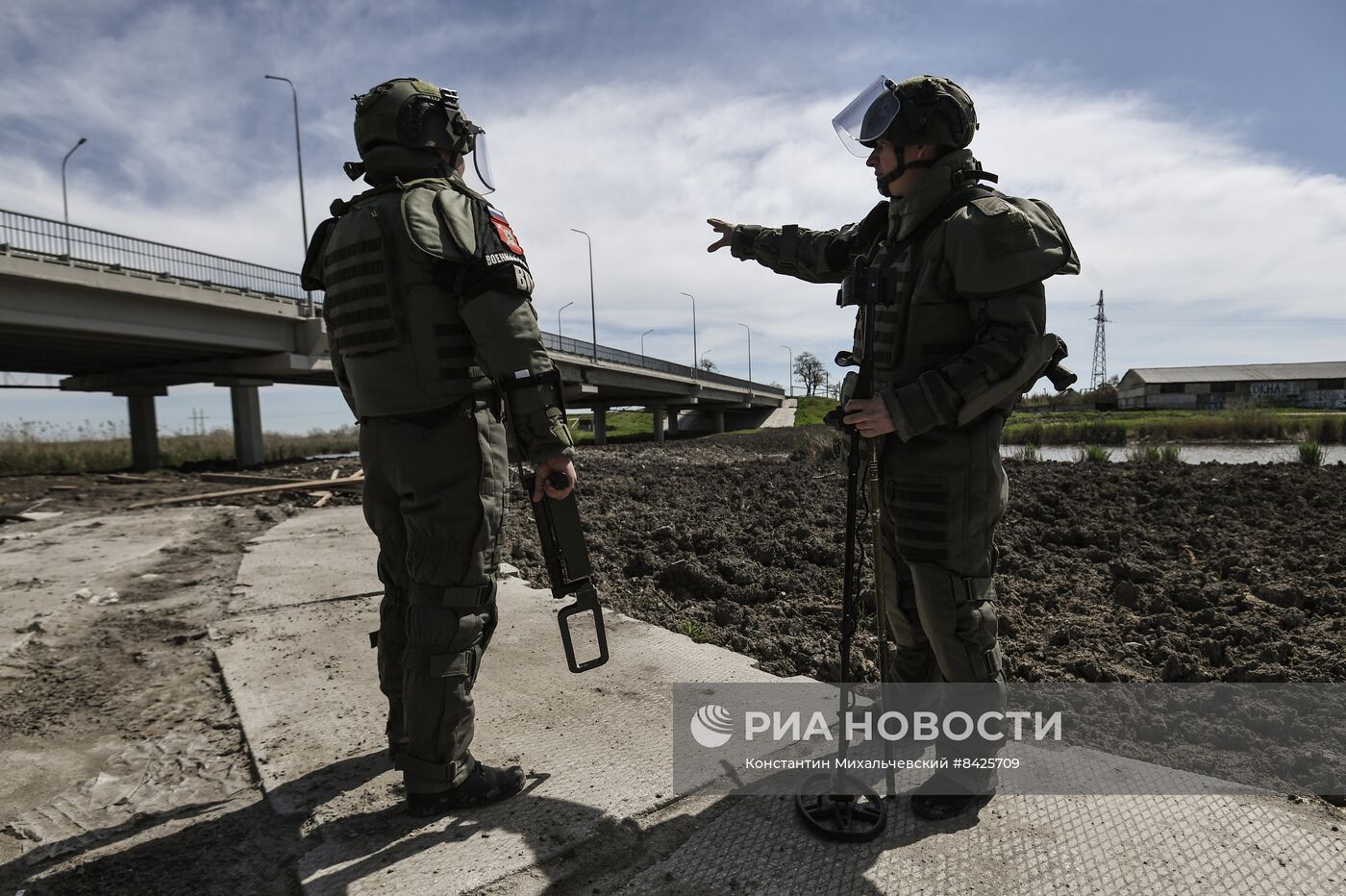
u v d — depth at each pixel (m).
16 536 6.96
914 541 1.88
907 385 1.81
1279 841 1.73
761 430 48.09
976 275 1.68
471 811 1.92
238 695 2.76
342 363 1.99
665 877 1.66
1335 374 73.00
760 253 2.53
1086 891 1.58
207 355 24.81
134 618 3.90
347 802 2.00
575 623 3.49
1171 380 73.88
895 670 2.17
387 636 2.09
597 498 7.29
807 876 1.65
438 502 1.79
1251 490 6.51
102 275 18.48
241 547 6.01
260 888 1.71
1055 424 35.09
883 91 1.83
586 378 36.91
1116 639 3.14
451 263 1.69
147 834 1.94
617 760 2.17
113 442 29.69
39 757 2.39
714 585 4.03
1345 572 3.88
